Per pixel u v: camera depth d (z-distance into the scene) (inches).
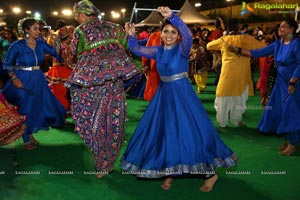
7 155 172.9
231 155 129.3
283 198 126.3
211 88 397.7
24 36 178.1
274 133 205.9
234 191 132.0
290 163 160.4
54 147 185.6
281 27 166.2
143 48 133.6
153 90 256.1
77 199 126.5
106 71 135.3
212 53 477.4
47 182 141.0
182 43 123.0
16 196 128.8
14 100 178.2
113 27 138.6
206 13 977.5
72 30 214.1
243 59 210.2
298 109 165.6
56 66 238.1
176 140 122.0
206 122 125.4
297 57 160.6
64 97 238.7
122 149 182.1
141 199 126.3
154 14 555.8
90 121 138.8
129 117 253.9
